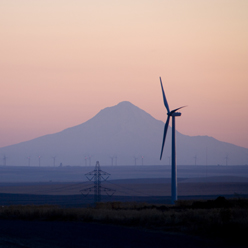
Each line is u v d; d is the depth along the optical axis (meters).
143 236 70.88
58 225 88.50
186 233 73.31
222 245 61.38
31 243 64.06
